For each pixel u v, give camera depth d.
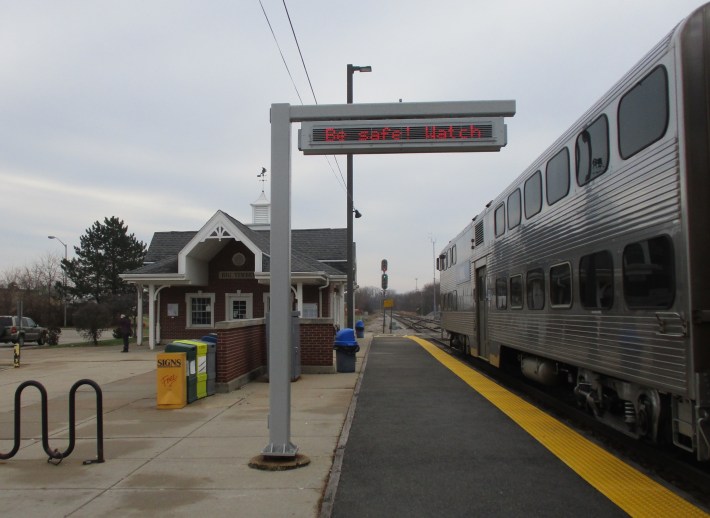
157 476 5.94
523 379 13.95
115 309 35.31
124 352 22.75
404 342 27.00
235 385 11.80
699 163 5.06
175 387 9.80
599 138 7.13
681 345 5.09
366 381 13.14
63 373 15.45
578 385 8.32
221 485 5.64
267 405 9.99
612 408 7.41
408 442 7.37
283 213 6.29
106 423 8.60
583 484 5.64
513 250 11.69
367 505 5.14
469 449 7.01
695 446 5.02
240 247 24.50
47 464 6.41
